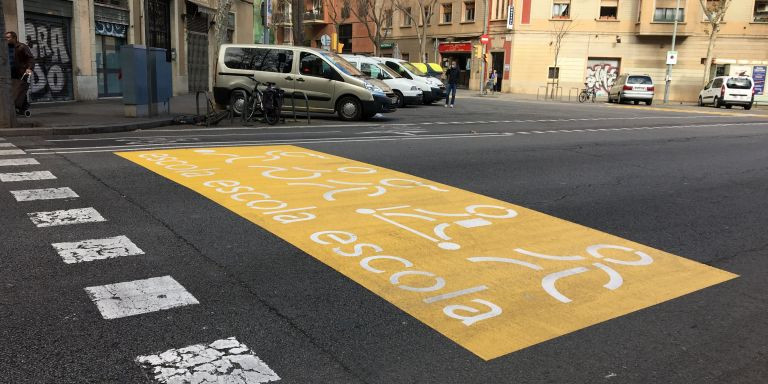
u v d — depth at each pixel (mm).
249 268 4504
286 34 58125
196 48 28359
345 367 3162
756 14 42344
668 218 6547
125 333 3441
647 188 8148
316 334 3514
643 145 12828
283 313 3775
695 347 3529
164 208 6082
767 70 40031
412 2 52156
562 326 3732
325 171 8422
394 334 3545
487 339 3523
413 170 8773
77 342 3324
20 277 4191
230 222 5668
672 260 5098
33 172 7594
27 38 17203
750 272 4867
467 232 5664
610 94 36969
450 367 3197
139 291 4016
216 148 10234
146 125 13414
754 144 13633
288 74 16594
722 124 19281
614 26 43625
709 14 39188
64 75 18719
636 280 4582
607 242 5547
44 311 3686
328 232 5465
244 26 35500
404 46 53625
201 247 4930
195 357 3199
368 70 24172
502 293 4207
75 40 18922
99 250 4770
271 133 12914
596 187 8086
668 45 43188
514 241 5441
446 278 4445
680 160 10828
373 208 6418
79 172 7695
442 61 50469
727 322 3889
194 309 3785
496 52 45781
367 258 4809
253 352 3275
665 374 3213
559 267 4789
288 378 3033
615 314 3943
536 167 9477
